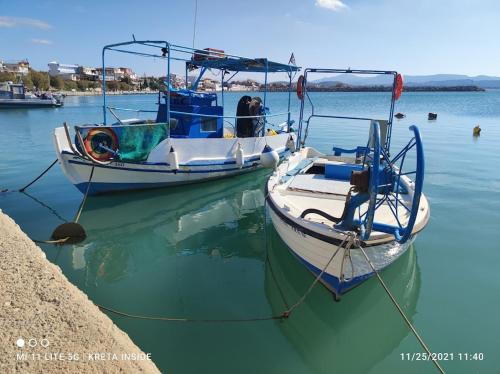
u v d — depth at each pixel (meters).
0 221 6.17
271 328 5.11
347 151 9.29
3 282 4.29
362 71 8.84
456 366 4.40
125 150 9.30
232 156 11.33
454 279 6.23
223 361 4.47
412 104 60.12
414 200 4.19
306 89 9.70
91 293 5.91
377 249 5.00
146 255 7.32
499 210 9.33
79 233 7.75
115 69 136.75
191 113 10.50
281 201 6.35
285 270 6.77
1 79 81.44
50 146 17.70
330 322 5.34
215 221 9.12
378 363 4.57
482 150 17.25
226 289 6.10
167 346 4.68
